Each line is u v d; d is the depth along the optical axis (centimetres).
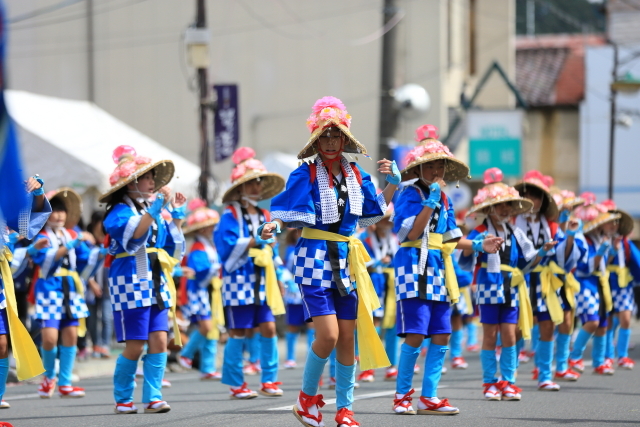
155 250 1889
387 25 5841
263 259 2177
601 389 2312
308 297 1484
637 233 7338
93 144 3828
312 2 6053
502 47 7094
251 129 6122
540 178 2334
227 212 2195
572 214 2770
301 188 1482
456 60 6525
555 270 2348
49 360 2273
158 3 6184
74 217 2322
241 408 1953
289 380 2723
